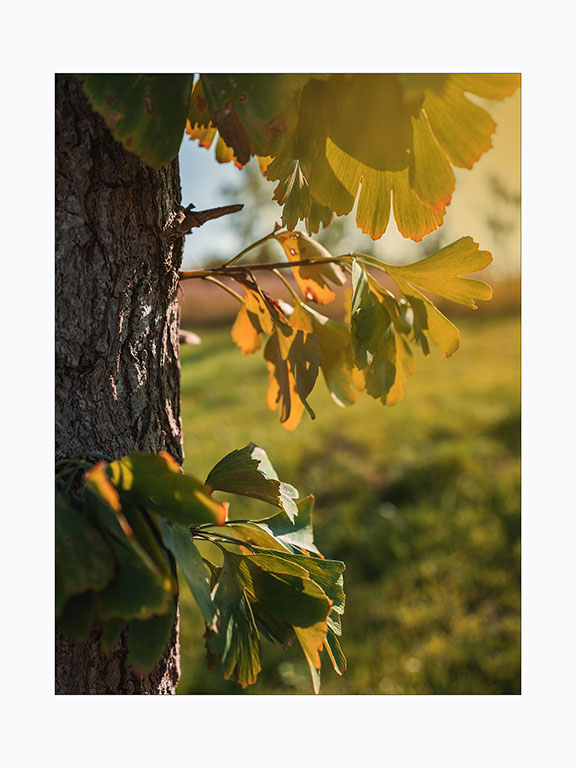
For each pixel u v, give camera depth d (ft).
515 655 10.78
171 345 3.51
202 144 4.13
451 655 10.79
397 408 21.35
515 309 28.07
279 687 10.34
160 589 2.31
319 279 4.15
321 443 19.01
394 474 16.72
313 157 2.97
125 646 3.27
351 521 14.82
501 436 18.70
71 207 3.04
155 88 2.59
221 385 24.16
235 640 2.91
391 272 3.77
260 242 3.98
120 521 2.27
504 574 12.74
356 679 10.45
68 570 2.29
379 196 3.18
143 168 3.15
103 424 3.12
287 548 3.46
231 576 3.09
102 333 3.11
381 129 2.72
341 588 3.33
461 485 15.83
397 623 11.68
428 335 3.77
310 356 3.62
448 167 2.91
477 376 23.70
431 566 13.06
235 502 15.40
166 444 3.45
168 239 3.32
